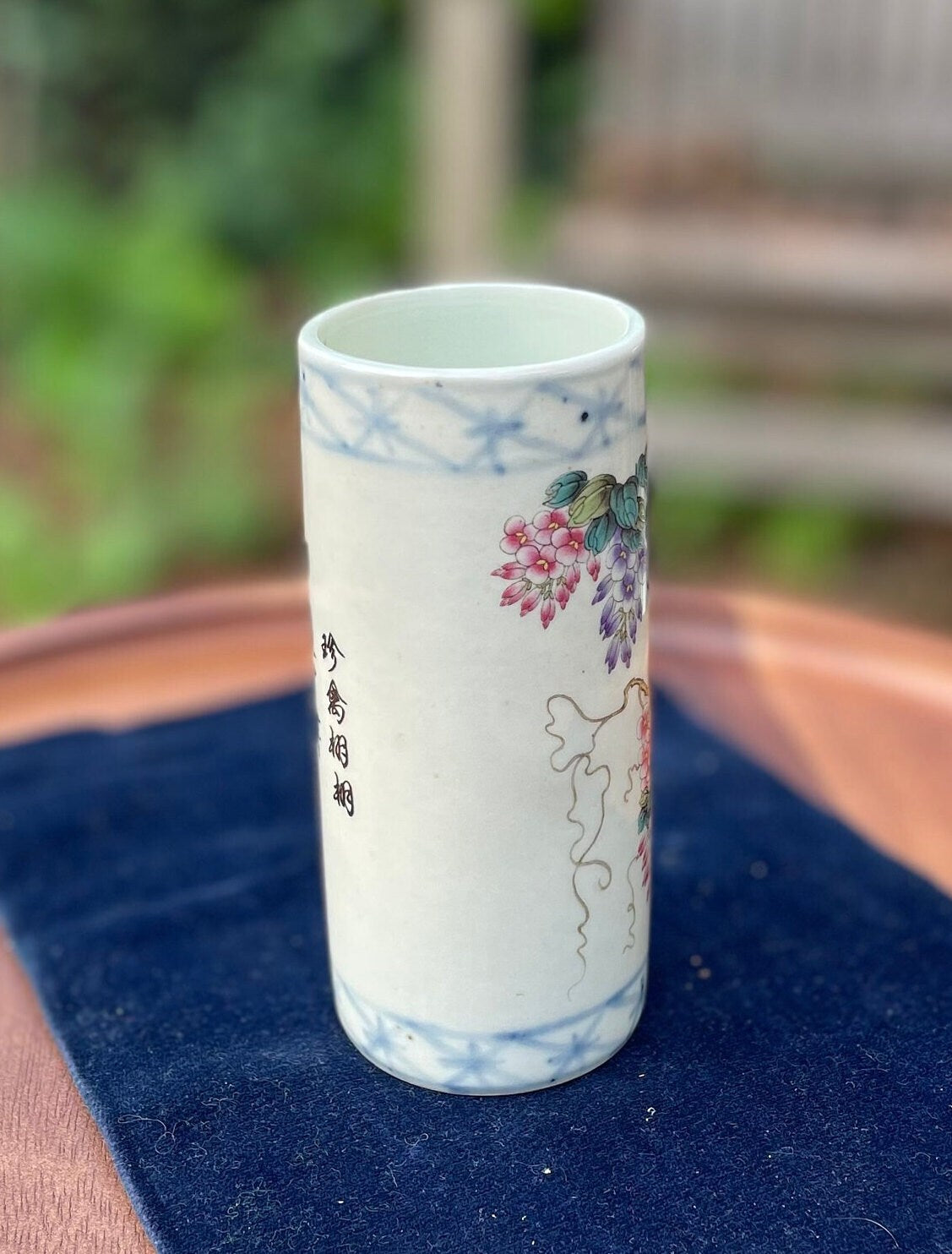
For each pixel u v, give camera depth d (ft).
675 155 6.07
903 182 5.92
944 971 2.16
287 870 2.43
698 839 2.48
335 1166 1.82
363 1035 2.00
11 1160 1.86
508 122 6.17
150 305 7.25
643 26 6.15
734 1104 1.92
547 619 1.73
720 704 2.88
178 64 8.30
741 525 6.84
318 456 1.76
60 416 7.02
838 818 2.52
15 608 6.15
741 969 2.20
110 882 2.40
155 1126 1.89
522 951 1.87
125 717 2.86
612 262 5.53
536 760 1.79
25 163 8.21
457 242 6.24
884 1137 1.85
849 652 2.99
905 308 5.30
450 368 1.69
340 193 8.15
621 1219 1.73
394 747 1.79
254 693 2.92
